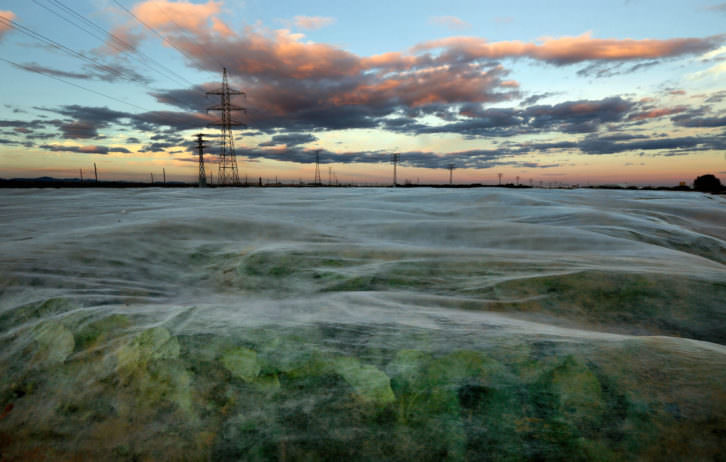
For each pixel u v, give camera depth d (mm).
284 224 4590
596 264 3045
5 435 1168
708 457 929
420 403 1152
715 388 1107
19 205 9102
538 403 1124
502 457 991
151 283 2586
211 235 3875
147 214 6488
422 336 1518
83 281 2361
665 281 2498
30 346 1528
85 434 1150
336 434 1074
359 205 9055
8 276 2213
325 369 1298
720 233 6906
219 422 1139
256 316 1732
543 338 1479
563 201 10289
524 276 2721
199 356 1378
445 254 3354
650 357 1282
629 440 991
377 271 2918
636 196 13562
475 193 10852
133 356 1400
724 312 2141
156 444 1100
